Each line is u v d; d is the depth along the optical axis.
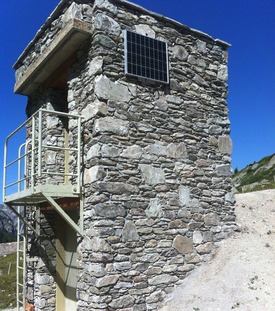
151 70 5.45
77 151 4.94
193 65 6.17
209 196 6.01
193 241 5.62
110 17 5.10
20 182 5.57
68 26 4.97
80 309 4.74
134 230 4.90
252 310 4.30
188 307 4.72
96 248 4.52
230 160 6.46
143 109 5.32
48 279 6.16
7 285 10.77
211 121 6.28
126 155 4.99
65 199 5.66
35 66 6.11
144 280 4.88
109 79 4.96
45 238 6.27
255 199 8.34
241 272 5.10
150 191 5.19
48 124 6.40
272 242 6.15
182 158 5.71
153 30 5.62
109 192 4.73
